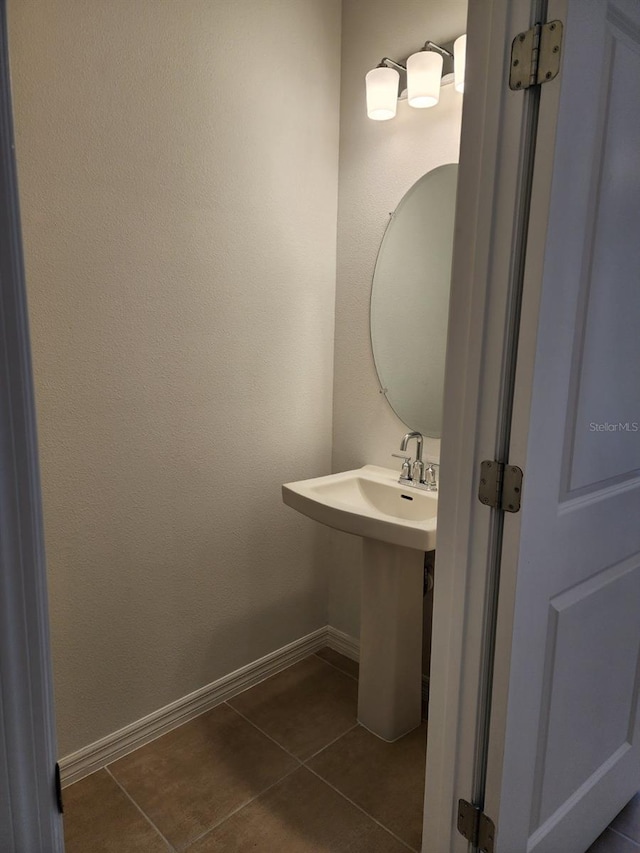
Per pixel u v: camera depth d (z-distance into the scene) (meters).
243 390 2.05
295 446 2.27
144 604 1.88
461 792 1.29
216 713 2.09
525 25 0.99
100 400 1.69
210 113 1.81
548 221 1.00
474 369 1.13
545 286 1.03
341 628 2.48
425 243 1.98
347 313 2.28
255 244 2.00
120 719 1.87
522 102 1.01
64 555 1.68
